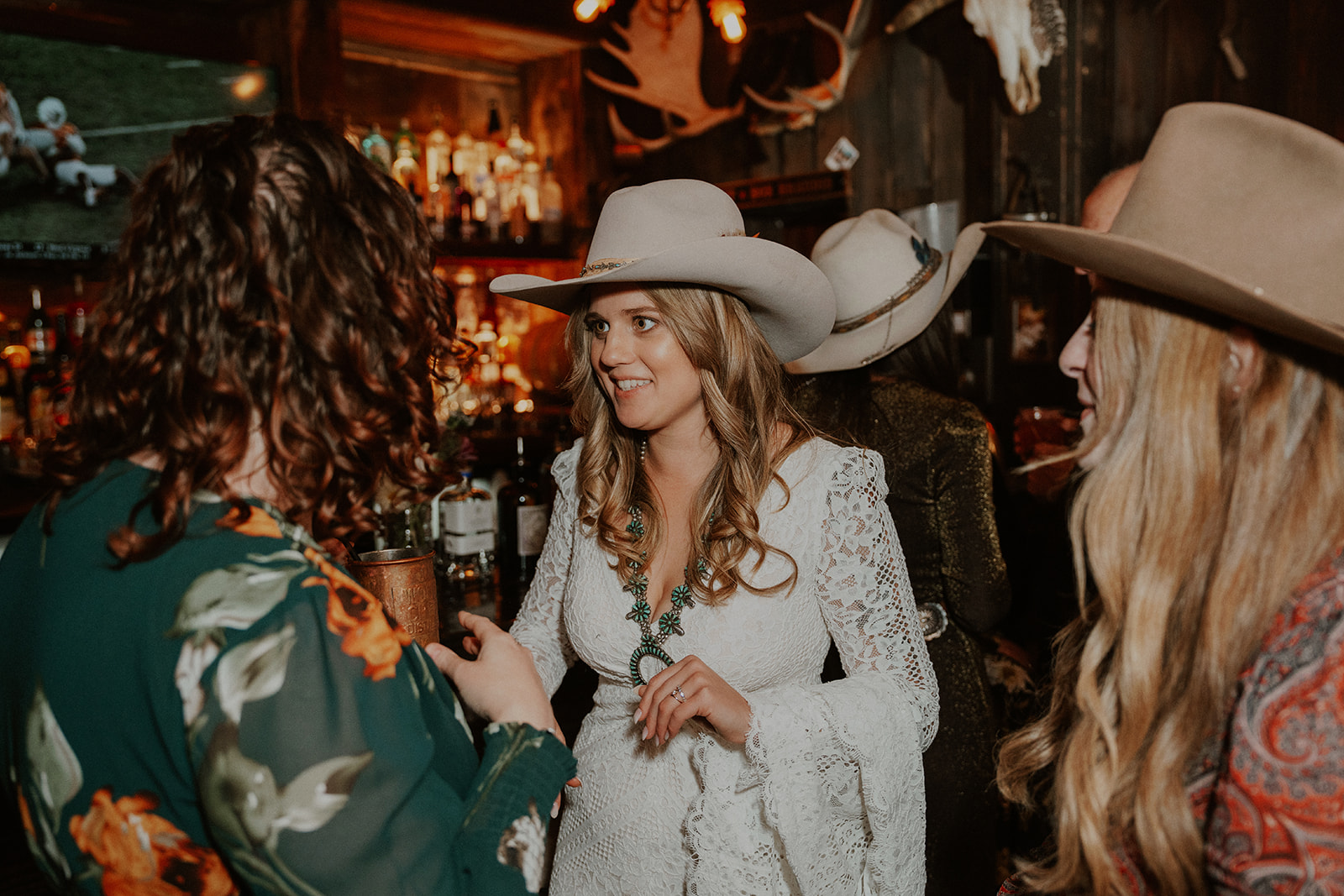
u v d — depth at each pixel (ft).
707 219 4.34
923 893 4.21
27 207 7.29
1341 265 2.26
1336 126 9.05
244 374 2.23
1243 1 9.54
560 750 2.66
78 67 7.47
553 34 10.81
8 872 6.22
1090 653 2.61
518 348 12.05
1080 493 2.67
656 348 4.23
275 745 1.95
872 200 12.34
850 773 3.92
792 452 4.44
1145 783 2.36
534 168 11.49
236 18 8.84
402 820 2.10
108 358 2.27
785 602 4.24
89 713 2.10
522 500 7.84
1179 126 2.53
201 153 2.30
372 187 2.45
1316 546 2.26
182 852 2.08
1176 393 2.47
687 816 3.99
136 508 2.19
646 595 4.42
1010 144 11.15
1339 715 2.01
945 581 5.86
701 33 12.92
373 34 10.58
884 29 11.98
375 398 2.39
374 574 4.31
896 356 6.53
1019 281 11.26
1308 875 1.98
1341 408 2.31
